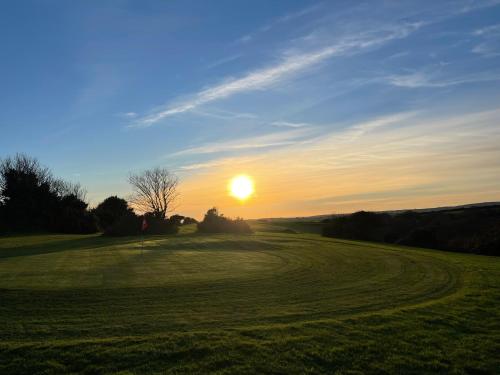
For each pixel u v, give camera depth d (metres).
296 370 8.30
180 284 16.86
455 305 12.80
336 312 12.29
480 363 8.71
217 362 8.55
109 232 53.81
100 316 11.91
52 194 75.06
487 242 29.03
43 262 24.41
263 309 12.70
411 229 40.25
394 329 10.48
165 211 74.75
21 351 8.95
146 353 8.85
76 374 8.15
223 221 56.22
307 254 28.00
